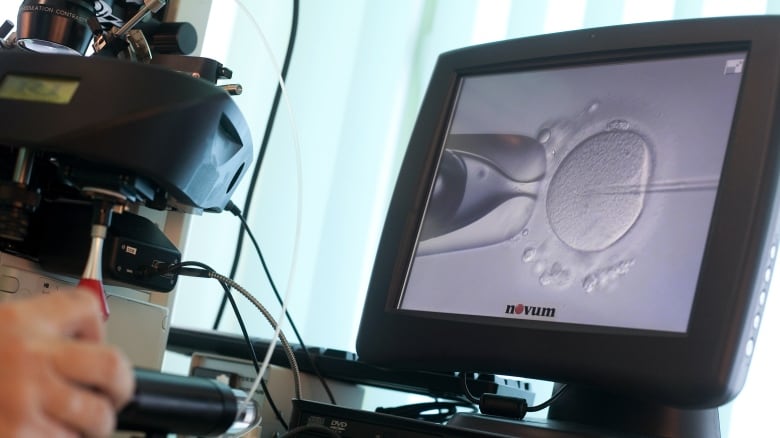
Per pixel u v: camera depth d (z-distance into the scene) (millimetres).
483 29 1657
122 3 905
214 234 1717
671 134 801
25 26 853
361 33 1775
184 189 682
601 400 840
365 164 1713
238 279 1710
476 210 897
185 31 894
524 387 1152
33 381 390
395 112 1715
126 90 634
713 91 794
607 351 749
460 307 860
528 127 900
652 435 805
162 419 475
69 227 745
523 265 840
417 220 928
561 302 801
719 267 715
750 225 718
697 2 1458
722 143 769
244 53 1775
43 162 727
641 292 760
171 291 892
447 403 1121
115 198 651
